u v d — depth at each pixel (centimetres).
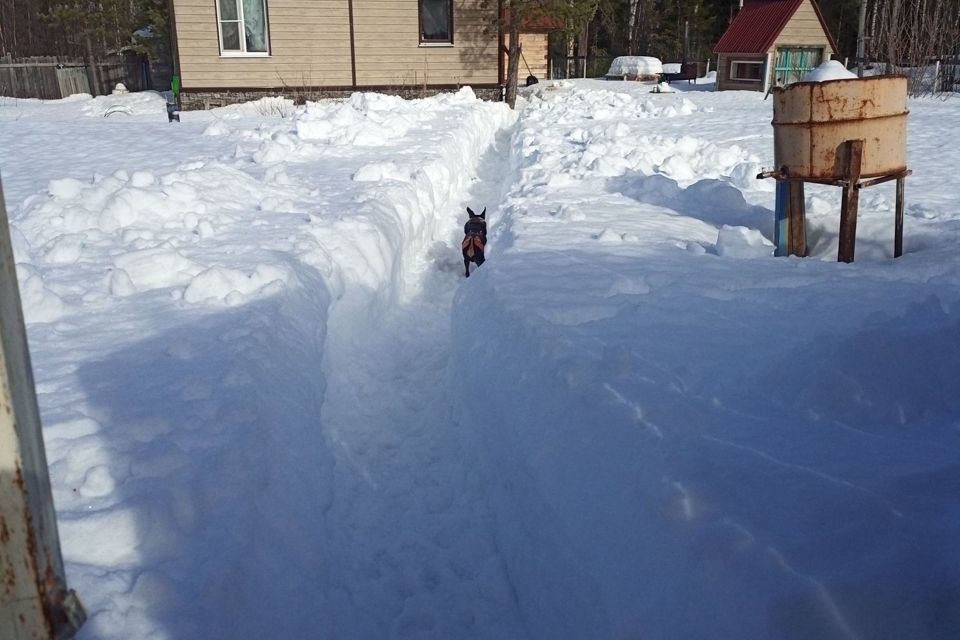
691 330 392
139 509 244
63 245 514
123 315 419
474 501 370
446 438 436
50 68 2428
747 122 1462
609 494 260
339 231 606
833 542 198
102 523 238
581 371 335
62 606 137
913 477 225
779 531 207
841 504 214
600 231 632
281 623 243
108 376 340
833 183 559
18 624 131
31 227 570
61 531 235
